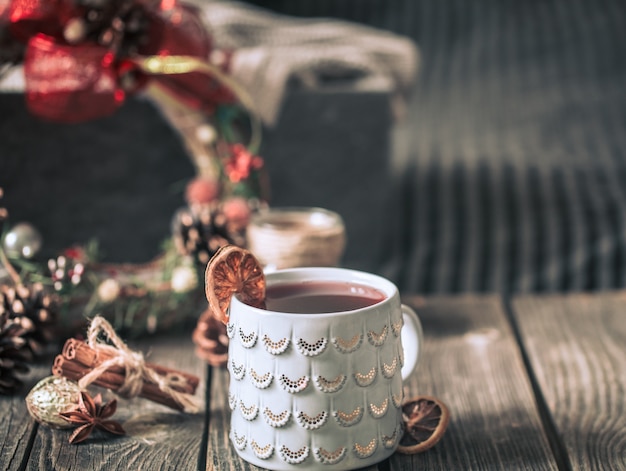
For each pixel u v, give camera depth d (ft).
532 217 5.41
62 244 4.26
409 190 5.94
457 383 2.31
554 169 6.23
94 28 2.76
